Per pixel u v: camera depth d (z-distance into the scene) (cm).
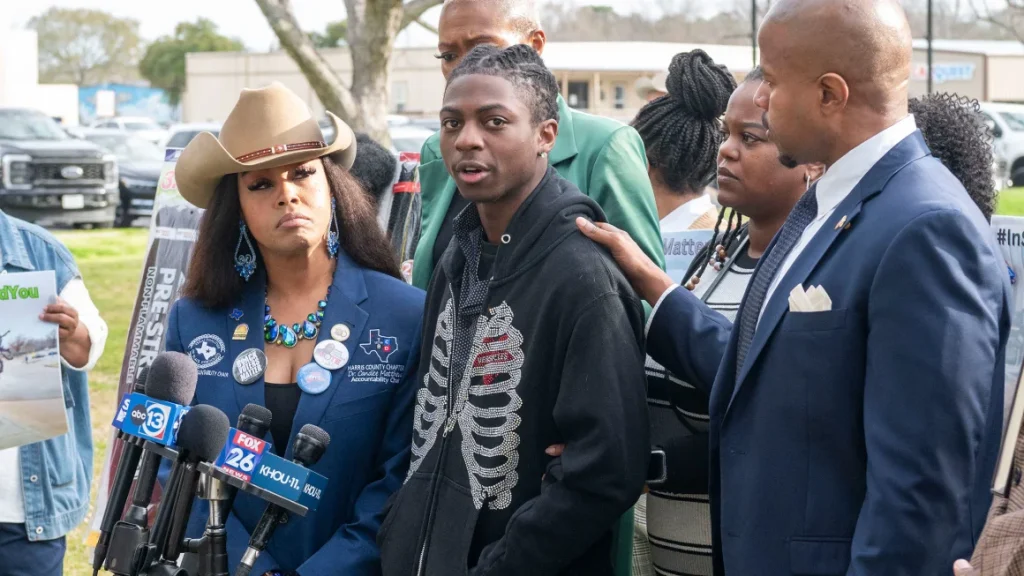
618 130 343
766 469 239
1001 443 230
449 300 291
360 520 305
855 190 238
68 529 353
